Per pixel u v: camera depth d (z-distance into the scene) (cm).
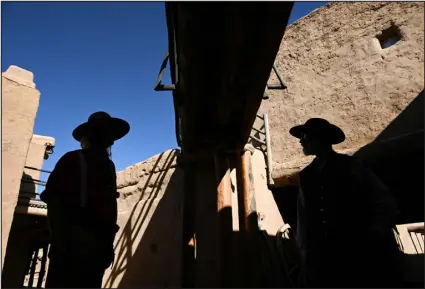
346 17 612
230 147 395
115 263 568
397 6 546
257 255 378
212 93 312
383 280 200
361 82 549
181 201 487
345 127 543
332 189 236
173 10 236
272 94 670
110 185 252
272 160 597
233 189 454
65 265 204
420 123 462
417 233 734
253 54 246
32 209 503
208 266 416
